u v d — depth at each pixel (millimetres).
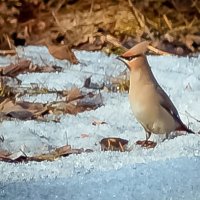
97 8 19719
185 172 9250
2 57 17516
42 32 19297
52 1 20375
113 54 17812
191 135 10969
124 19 19156
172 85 14617
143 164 9633
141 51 10703
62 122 12539
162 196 8750
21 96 14250
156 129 10875
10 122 12430
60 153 10969
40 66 16219
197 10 19516
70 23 19469
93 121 12562
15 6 20031
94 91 14586
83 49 18344
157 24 19172
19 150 11266
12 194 9016
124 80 14945
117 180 9172
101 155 10398
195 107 12883
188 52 17922
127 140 11398
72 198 8836
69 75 15617
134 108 10805
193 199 8703
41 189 9102
